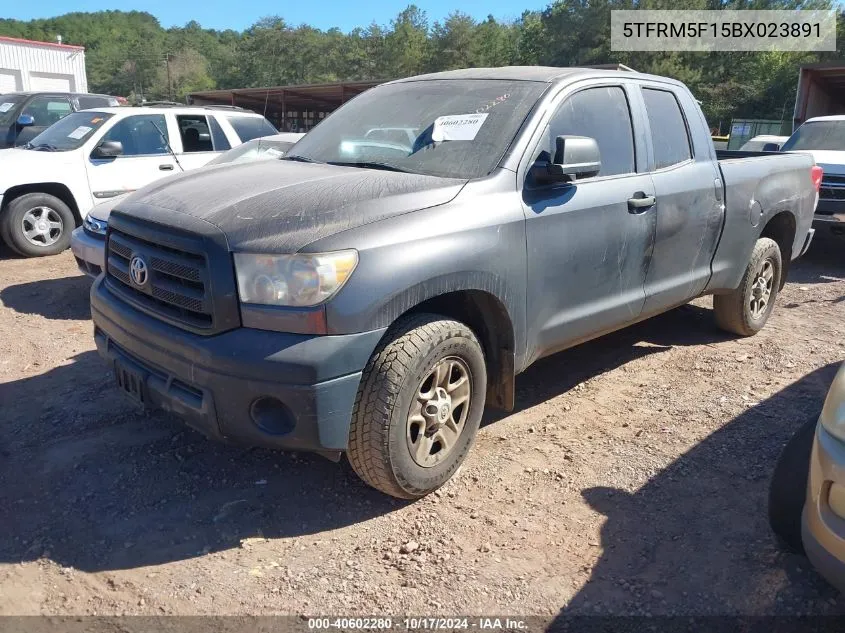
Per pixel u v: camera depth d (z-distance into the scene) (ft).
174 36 507.30
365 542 9.91
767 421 13.57
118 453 12.09
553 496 11.09
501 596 8.89
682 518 10.51
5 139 37.58
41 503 10.66
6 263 26.25
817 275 27.35
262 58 331.77
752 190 16.97
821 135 33.60
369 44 290.35
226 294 9.29
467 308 11.51
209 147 30.86
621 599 8.87
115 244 11.32
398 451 9.95
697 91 178.91
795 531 9.18
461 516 10.54
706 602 8.81
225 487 11.18
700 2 193.47
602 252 12.91
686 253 15.21
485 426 13.43
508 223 11.05
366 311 9.31
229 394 9.26
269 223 9.61
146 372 10.37
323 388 9.12
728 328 18.52
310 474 11.60
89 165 27.61
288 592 8.89
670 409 14.23
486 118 12.29
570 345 13.20
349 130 13.75
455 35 270.87
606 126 13.48
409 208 10.24
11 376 15.44
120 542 9.82
